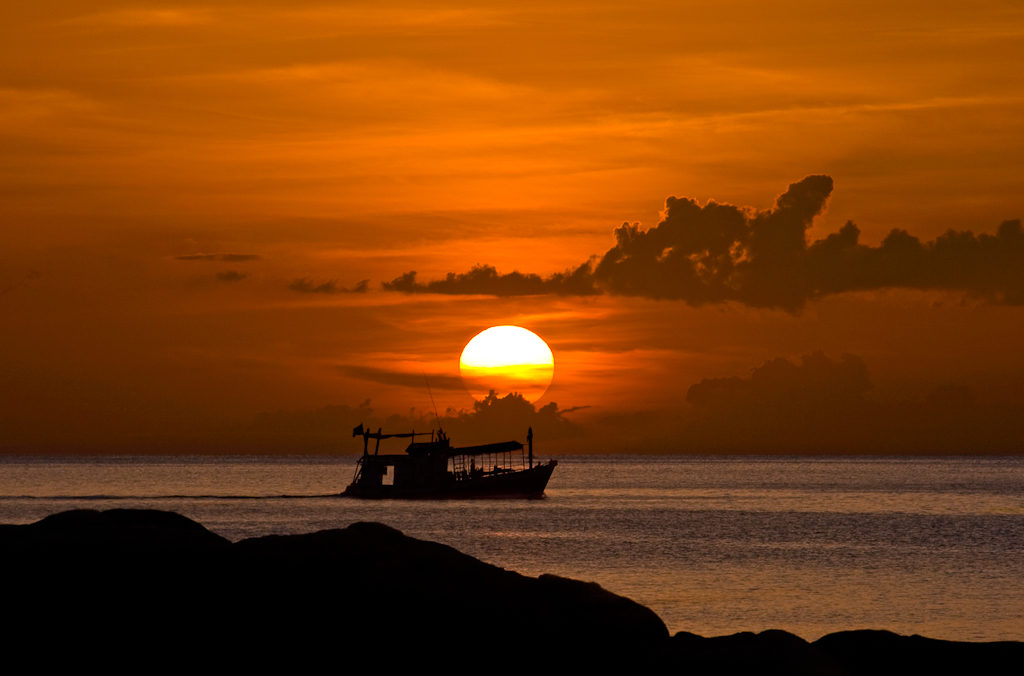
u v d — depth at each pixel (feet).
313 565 284.00
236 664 258.16
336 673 258.37
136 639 261.85
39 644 259.60
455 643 266.98
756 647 263.08
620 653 270.46
